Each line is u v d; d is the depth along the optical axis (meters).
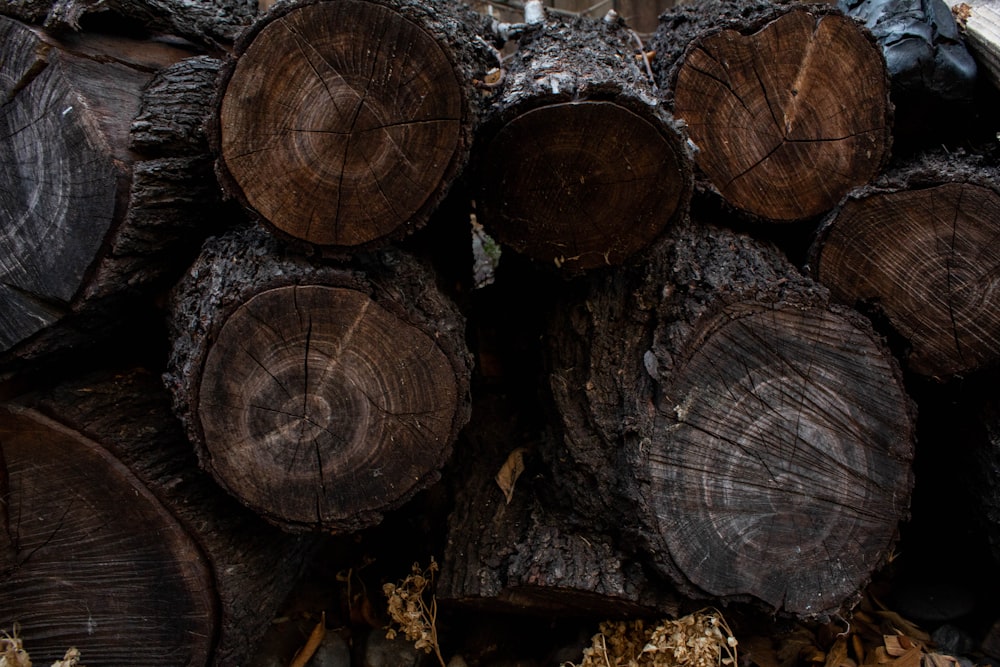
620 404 1.92
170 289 1.95
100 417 1.83
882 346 1.91
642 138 1.67
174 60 2.10
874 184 2.11
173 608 1.86
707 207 2.28
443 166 1.59
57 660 1.86
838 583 1.90
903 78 2.37
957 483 2.37
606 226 1.80
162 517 1.81
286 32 1.47
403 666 2.17
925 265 2.11
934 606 2.30
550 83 1.71
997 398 2.24
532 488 2.12
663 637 1.88
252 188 1.57
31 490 1.81
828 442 1.88
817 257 2.19
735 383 1.83
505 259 2.57
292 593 2.38
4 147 1.79
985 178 2.04
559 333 2.07
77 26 1.78
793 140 2.21
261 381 1.64
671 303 1.90
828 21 2.13
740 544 1.84
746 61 2.14
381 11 1.47
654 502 1.79
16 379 1.86
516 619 2.28
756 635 2.21
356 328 1.63
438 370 1.69
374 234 1.63
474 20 2.39
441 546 2.20
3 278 1.79
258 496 1.71
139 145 1.80
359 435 1.69
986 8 2.63
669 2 5.07
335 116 1.52
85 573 1.84
